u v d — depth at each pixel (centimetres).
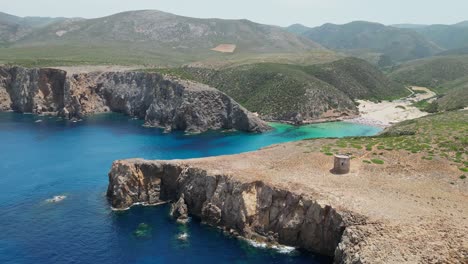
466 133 8888
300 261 6203
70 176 9900
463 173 7206
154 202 8331
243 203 7062
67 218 7575
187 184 7994
